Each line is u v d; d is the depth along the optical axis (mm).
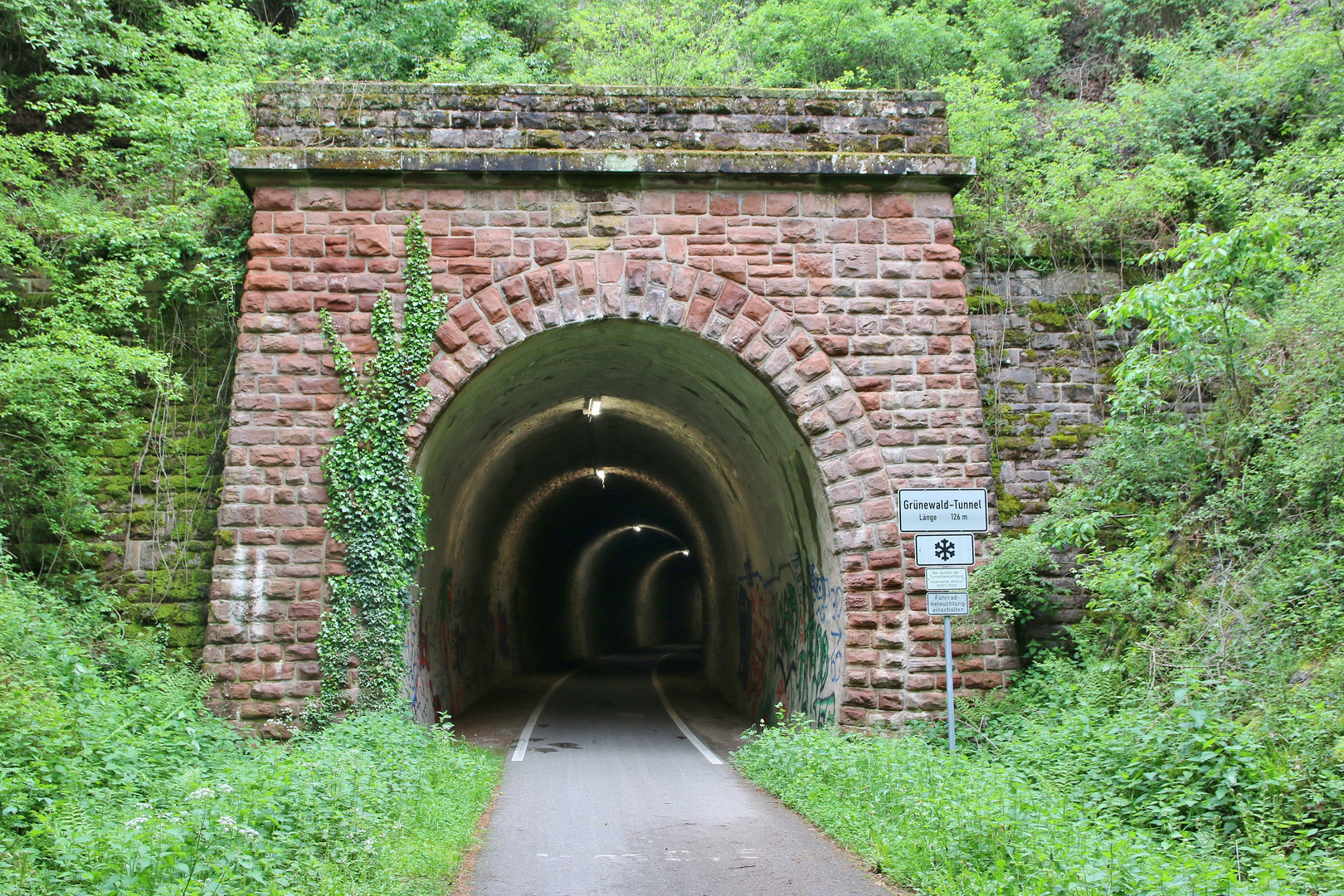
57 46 15961
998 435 12492
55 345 10930
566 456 22797
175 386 11227
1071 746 8617
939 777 7383
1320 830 6055
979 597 10711
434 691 14398
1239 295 10625
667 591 50844
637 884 6008
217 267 11859
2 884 4398
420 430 10570
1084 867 5102
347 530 10320
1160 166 13914
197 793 5125
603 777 10352
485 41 20703
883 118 11562
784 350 11109
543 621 30359
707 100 11352
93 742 6910
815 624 12391
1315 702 7051
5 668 7457
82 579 10914
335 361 10570
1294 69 14898
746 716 16781
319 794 6434
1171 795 6996
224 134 13422
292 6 21438
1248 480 9867
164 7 17266
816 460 11094
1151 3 21188
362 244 10773
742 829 7695
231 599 10172
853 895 5730
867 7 21562
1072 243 13188
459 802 8023
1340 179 11852
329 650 10125
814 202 11367
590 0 24344
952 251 11383
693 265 11133
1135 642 9891
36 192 12609
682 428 17641
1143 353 10680
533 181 11031
